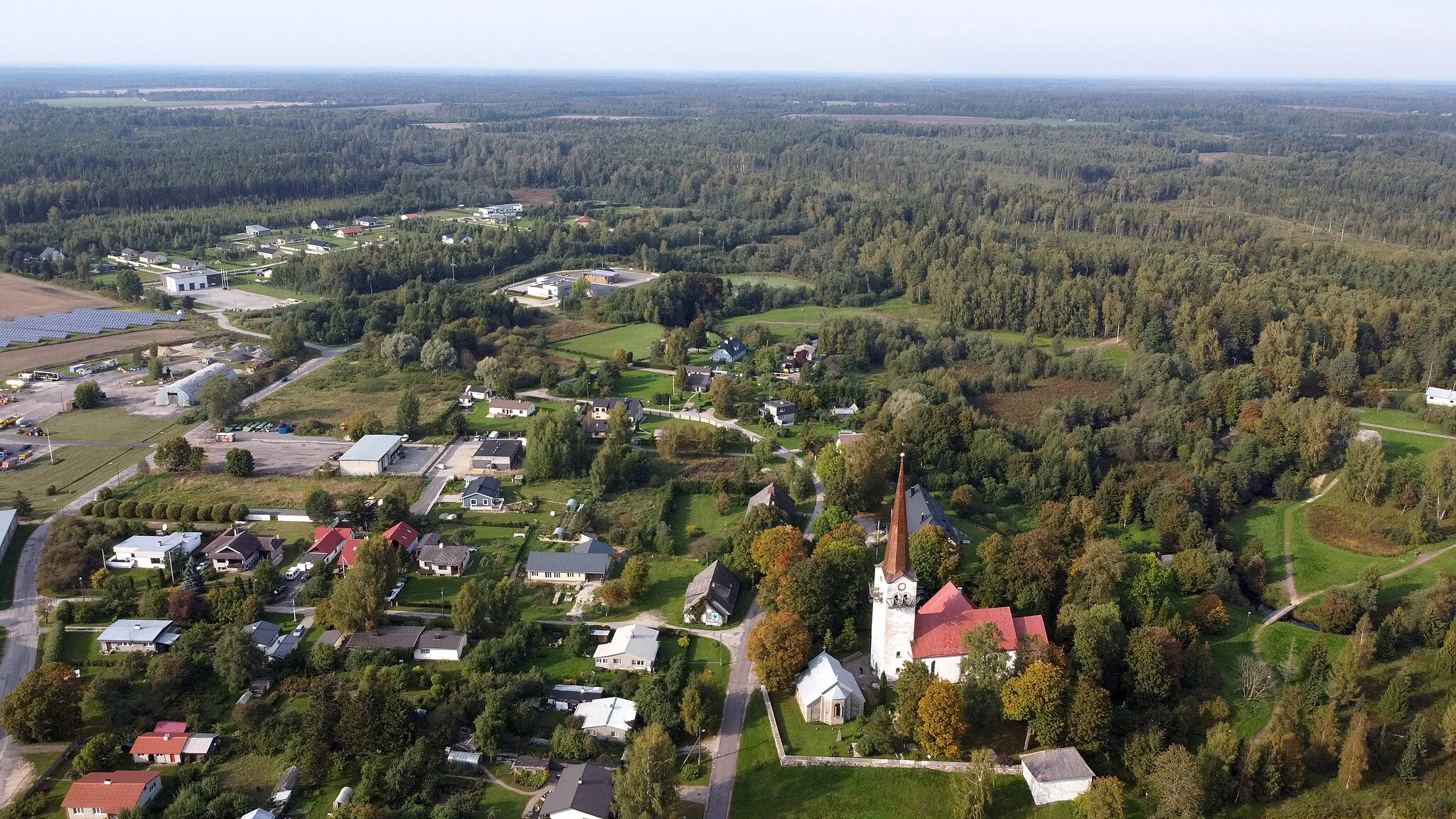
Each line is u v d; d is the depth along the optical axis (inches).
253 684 4940.9
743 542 6210.6
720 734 4722.0
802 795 4333.2
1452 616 5497.1
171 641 5324.8
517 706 4707.2
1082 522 6712.6
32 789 4242.1
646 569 5989.2
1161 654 4773.6
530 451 7746.1
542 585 6122.1
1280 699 4874.5
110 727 4640.8
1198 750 4520.2
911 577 4714.6
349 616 5369.1
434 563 6205.7
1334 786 4330.7
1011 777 4421.8
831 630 5300.2
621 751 4549.7
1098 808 4033.0
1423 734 4439.0
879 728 4554.6
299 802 4237.2
